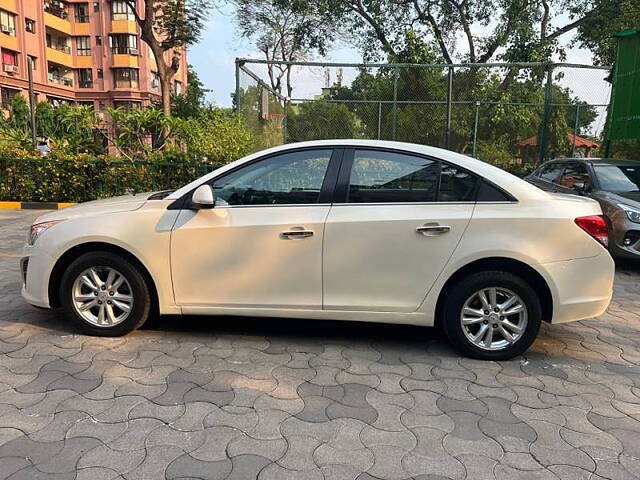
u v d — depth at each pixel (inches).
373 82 531.8
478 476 100.8
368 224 148.3
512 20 764.6
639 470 103.8
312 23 939.3
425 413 123.3
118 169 462.0
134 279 158.1
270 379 138.6
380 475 100.3
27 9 1724.9
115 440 109.6
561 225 145.7
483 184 150.3
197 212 154.6
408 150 154.1
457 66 478.0
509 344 151.2
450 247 147.1
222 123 466.3
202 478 98.4
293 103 535.5
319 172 154.8
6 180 469.4
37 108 1088.8
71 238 157.6
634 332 181.2
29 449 106.0
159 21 967.6
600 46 758.5
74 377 136.8
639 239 261.3
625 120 407.2
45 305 163.6
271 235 151.1
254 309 155.3
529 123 530.3
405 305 151.2
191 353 153.7
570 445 111.7
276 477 99.1
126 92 2003.0
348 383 137.4
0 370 139.9
